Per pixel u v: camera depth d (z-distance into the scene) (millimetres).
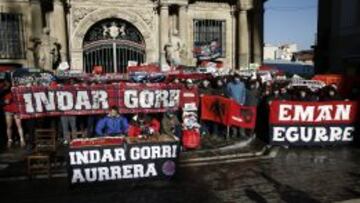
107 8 22062
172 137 8695
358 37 21078
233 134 12852
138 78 13898
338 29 22844
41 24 20719
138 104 11852
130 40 23094
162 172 8477
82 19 21688
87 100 11461
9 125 11641
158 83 12164
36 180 8633
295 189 7957
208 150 11000
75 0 21391
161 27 22406
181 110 12617
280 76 18234
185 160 10031
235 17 24703
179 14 22703
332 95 12000
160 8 22359
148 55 23078
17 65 20797
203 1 23938
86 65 22484
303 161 10156
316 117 11531
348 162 10000
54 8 20484
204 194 7730
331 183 8312
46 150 9562
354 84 15961
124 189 8047
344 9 22203
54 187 8180
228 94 12914
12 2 20469
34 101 11039
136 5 22547
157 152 8352
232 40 24828
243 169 9461
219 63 22172
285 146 11609
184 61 22359
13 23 20609
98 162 8039
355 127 11773
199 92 13117
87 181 8039
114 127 9898
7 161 9883
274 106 11414
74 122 11492
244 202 7277
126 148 8141
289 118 11492
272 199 7418
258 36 24625
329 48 23859
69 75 14055
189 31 23750
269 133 11570
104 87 11539
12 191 7949
